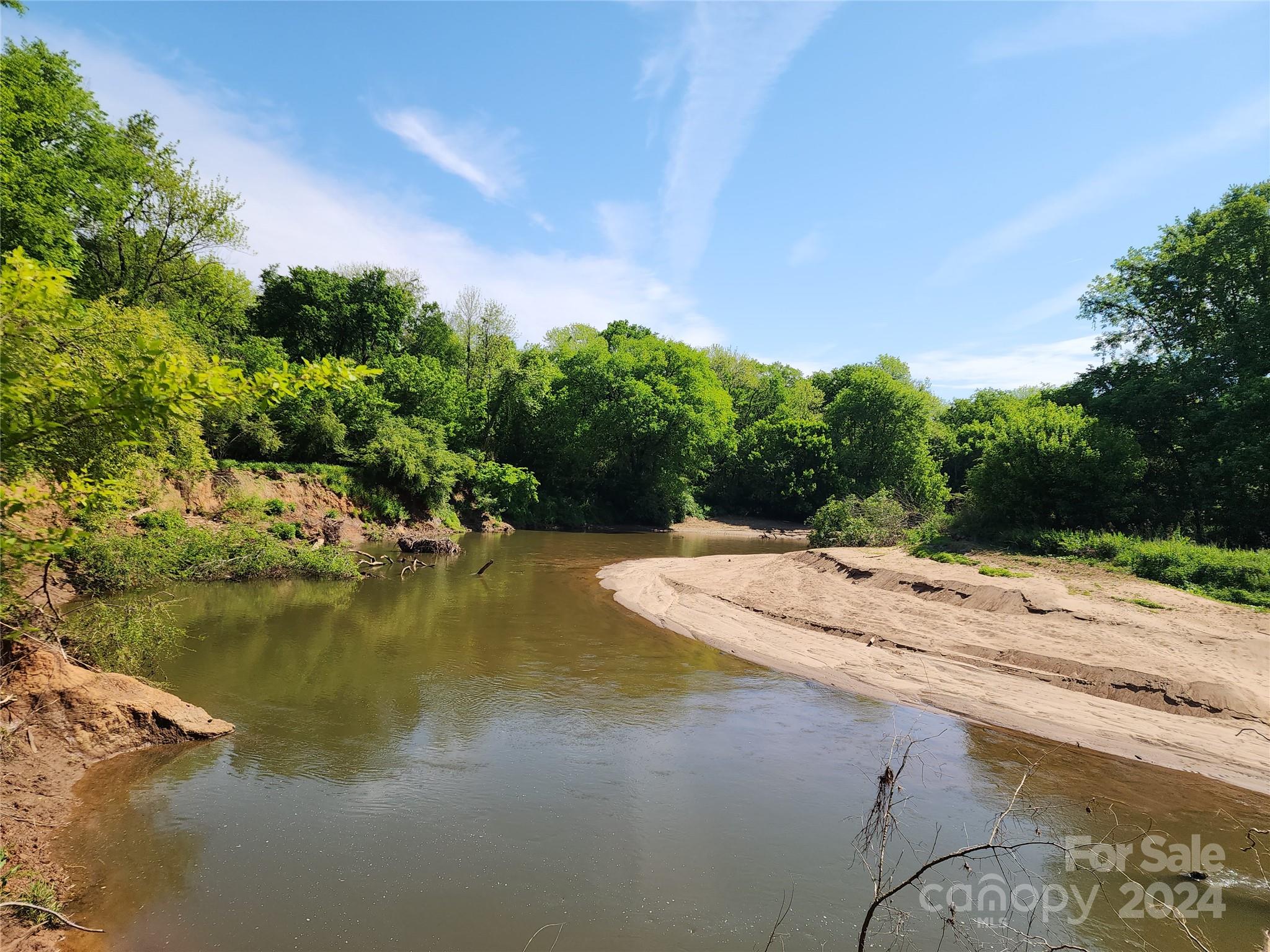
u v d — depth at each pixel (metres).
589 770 8.58
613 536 42.50
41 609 8.45
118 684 8.95
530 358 49.84
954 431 61.16
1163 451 25.97
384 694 10.95
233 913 5.61
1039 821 7.55
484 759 8.80
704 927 5.64
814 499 54.88
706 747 9.45
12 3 12.50
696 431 49.91
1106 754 9.40
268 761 8.40
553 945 5.37
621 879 6.30
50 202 19.50
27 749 7.43
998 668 12.93
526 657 13.50
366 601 17.98
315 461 31.98
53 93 19.94
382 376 38.81
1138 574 17.92
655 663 13.49
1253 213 24.70
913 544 25.61
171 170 26.81
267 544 20.64
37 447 4.94
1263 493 22.28
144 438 5.19
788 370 78.56
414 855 6.57
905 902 6.05
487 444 46.06
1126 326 29.12
